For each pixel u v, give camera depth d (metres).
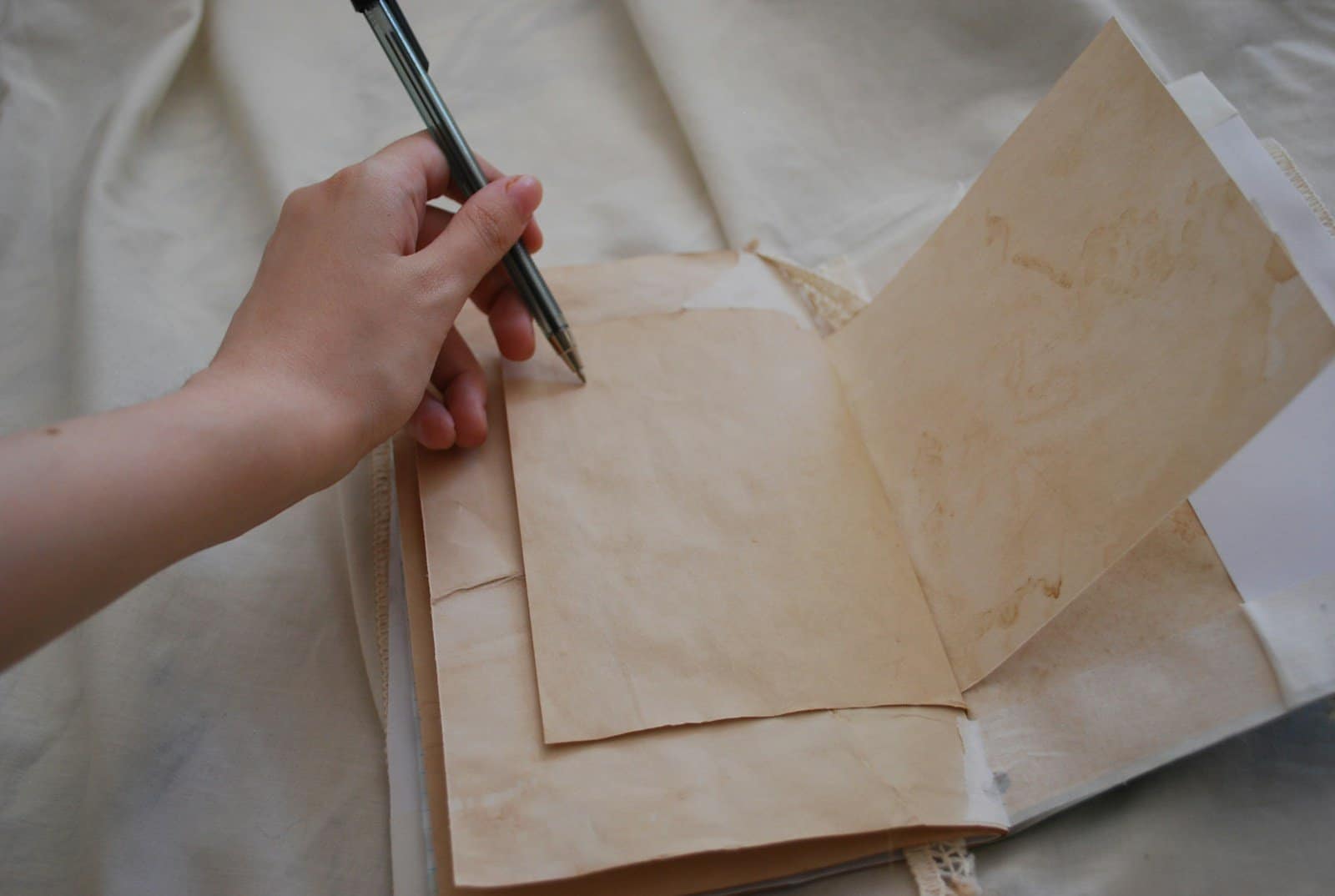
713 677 0.46
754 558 0.50
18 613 0.31
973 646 0.48
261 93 0.75
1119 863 0.46
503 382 0.56
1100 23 0.74
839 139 0.76
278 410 0.40
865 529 0.52
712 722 0.45
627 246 0.72
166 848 0.48
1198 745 0.43
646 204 0.74
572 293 0.62
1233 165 0.53
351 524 0.56
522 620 0.48
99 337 0.64
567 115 0.79
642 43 0.79
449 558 0.49
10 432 0.63
